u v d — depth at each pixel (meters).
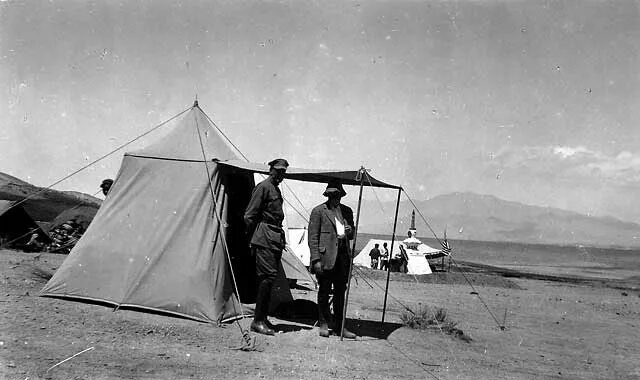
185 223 7.96
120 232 8.09
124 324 6.60
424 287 18.80
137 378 4.73
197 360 5.48
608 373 7.12
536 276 35.25
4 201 14.08
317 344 6.77
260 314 7.07
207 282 7.51
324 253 7.23
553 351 8.39
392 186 8.06
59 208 19.78
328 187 7.42
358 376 5.53
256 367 5.46
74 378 4.55
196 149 8.85
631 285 30.39
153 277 7.59
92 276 7.82
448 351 7.39
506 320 11.55
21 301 7.11
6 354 4.94
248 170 7.96
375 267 25.19
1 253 12.22
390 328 8.62
